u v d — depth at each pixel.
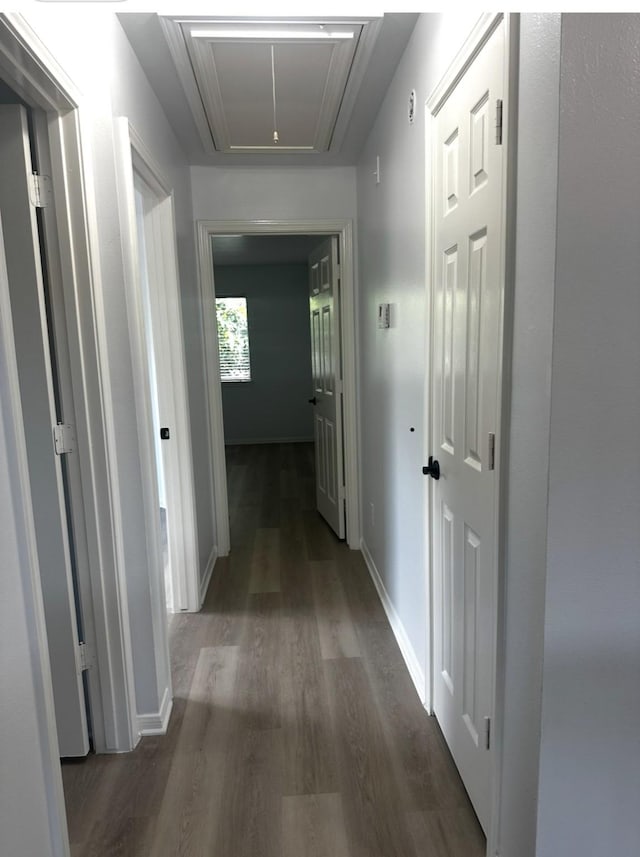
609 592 1.05
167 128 2.54
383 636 2.56
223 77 2.19
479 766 1.50
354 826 1.54
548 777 1.11
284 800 1.63
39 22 1.27
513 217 1.14
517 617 1.19
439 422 1.80
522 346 1.12
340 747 1.84
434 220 1.75
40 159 1.54
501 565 1.25
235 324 7.11
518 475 1.16
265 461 6.25
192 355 3.01
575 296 0.97
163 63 2.07
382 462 2.81
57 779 1.16
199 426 3.13
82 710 1.78
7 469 1.01
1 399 1.00
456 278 1.57
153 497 1.94
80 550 1.75
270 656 2.41
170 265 2.59
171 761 1.80
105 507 1.72
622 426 1.00
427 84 1.77
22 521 1.05
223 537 3.53
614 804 1.13
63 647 1.73
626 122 0.93
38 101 1.47
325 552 3.58
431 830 1.52
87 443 1.68
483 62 1.30
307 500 4.72
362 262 3.21
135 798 1.66
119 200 1.73
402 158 2.14
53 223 1.57
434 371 1.82
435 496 1.86
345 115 2.57
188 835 1.53
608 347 0.98
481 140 1.33
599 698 1.08
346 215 3.34
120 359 1.76
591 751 1.10
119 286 1.73
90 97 1.62
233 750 1.84
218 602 2.93
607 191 0.94
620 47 0.91
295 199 3.31
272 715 2.02
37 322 1.56
